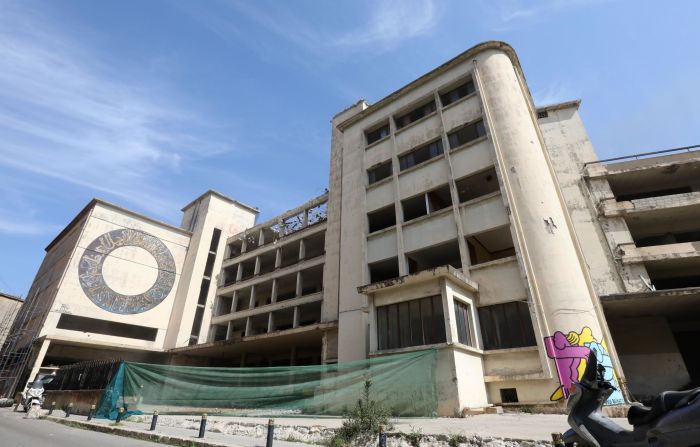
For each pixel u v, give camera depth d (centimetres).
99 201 3797
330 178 3112
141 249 3944
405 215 2431
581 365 1436
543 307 1591
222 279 4128
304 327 2519
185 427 1274
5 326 4325
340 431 900
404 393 1305
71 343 3306
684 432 332
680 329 2144
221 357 3691
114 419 1488
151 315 3788
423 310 1591
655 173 2256
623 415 1230
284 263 3931
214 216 4384
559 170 2383
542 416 1202
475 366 1550
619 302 1831
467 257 1859
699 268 2044
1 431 1205
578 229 2177
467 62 2353
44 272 4391
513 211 1814
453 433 805
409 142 2422
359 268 2373
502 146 1986
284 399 1542
